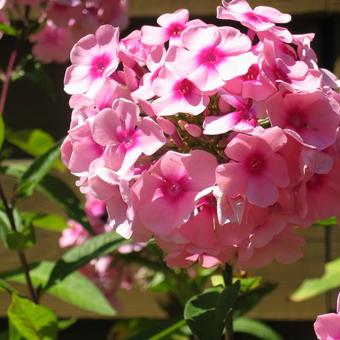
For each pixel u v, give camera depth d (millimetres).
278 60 524
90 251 694
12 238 674
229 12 540
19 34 762
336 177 527
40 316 639
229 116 516
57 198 734
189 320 564
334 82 551
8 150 735
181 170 514
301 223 523
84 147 538
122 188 508
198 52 525
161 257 725
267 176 510
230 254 539
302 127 515
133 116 521
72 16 750
